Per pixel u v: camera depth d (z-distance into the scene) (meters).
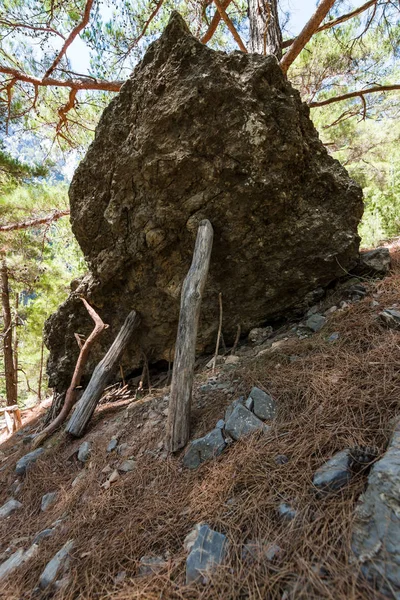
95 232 3.14
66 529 1.75
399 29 5.32
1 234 7.68
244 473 1.53
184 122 2.45
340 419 1.58
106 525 1.65
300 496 1.30
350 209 2.86
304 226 2.79
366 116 6.83
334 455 1.40
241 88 2.36
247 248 2.85
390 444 1.29
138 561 1.35
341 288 3.00
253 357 2.71
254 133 2.39
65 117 5.98
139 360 3.62
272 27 4.52
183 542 1.36
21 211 6.88
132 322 3.38
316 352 2.24
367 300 2.54
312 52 5.87
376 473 1.15
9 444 4.11
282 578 1.06
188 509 1.53
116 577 1.33
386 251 3.03
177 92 2.38
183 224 2.81
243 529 1.30
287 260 2.90
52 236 8.38
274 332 3.15
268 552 1.15
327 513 1.19
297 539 1.15
